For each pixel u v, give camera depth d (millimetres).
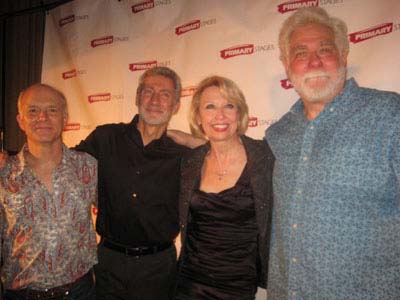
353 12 1824
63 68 2779
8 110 3043
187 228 1708
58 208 1593
